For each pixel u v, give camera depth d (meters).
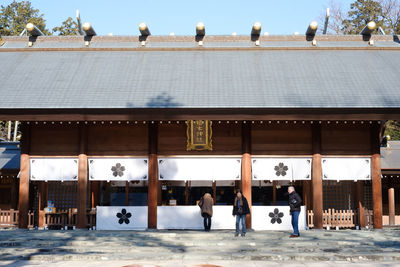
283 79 21.89
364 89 20.94
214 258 13.97
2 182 28.17
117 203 24.31
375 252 14.89
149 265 12.75
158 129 21.41
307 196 23.89
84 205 21.08
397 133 42.19
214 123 21.36
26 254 14.66
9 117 20.09
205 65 23.23
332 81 21.64
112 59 23.89
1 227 23.50
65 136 21.52
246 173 20.92
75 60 23.81
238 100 20.16
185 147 21.28
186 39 25.02
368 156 21.27
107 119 20.14
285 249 15.09
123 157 21.31
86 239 17.53
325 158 21.22
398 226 26.55
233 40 25.02
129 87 21.42
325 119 19.97
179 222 21.08
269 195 24.38
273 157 21.17
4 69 22.88
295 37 24.92
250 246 15.85
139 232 19.11
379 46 24.50
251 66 23.08
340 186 24.48
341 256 13.97
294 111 19.89
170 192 24.16
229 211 20.97
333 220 22.23
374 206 20.94
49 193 23.92
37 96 20.69
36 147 21.50
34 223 24.53
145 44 24.88
